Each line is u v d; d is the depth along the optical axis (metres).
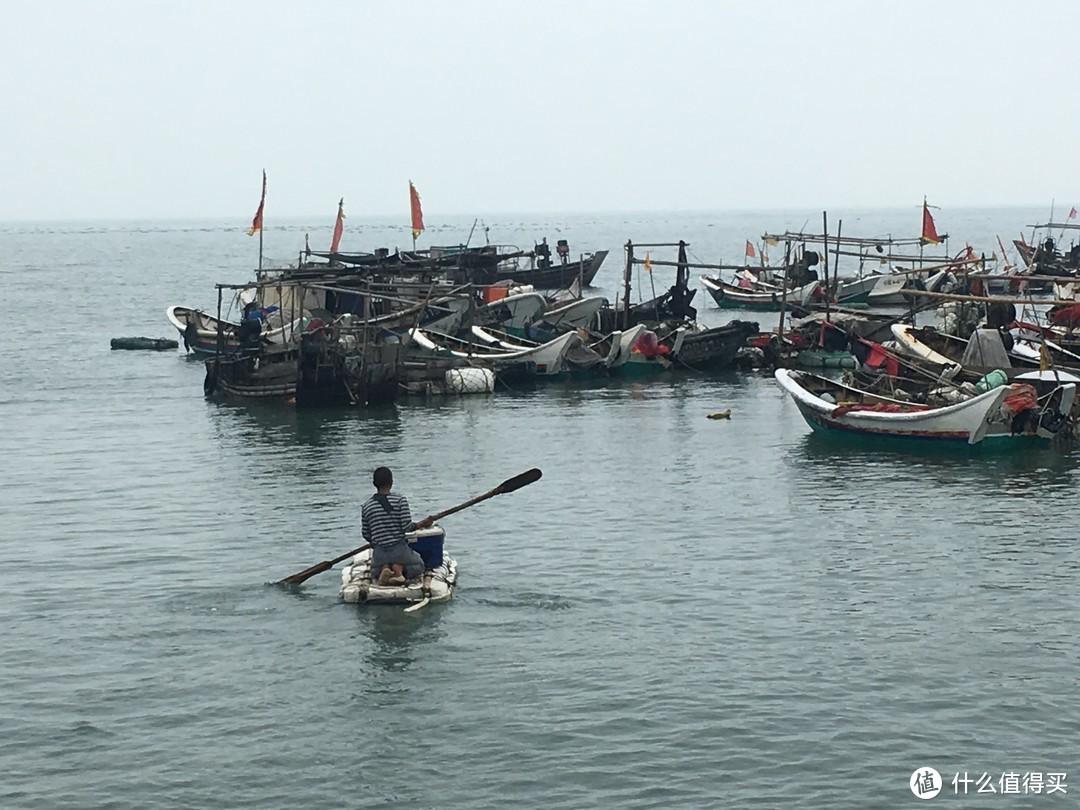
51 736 14.17
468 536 22.39
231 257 168.62
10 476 28.20
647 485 26.80
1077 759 13.48
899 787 12.92
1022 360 38.94
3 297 90.31
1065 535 22.27
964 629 17.30
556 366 45.41
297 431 34.31
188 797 12.83
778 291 74.88
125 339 55.78
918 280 72.31
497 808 12.58
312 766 13.45
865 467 28.77
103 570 20.44
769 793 12.81
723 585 19.34
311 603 18.48
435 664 16.09
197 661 16.30
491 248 64.50
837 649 16.56
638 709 14.72
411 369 41.78
